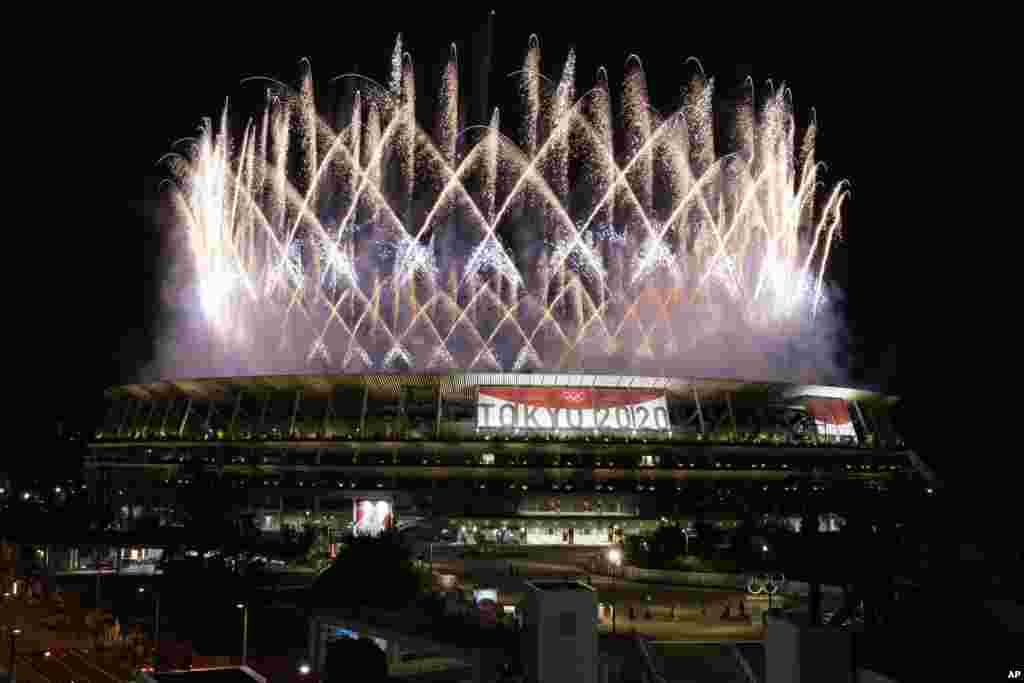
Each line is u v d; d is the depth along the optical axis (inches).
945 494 2359.7
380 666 1909.4
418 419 4451.3
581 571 3329.2
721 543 3476.9
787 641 1509.6
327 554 3506.4
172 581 2780.5
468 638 2023.9
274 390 4746.6
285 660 2372.0
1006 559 2041.1
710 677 1955.0
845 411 4940.9
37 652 2352.4
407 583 2463.1
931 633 1825.8
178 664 2273.6
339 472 4404.5
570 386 4500.5
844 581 2027.6
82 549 3745.1
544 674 1540.4
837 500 2674.7
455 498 4276.6
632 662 2006.6
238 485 4094.5
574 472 4347.9
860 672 1573.6
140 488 4800.7
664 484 4414.4
